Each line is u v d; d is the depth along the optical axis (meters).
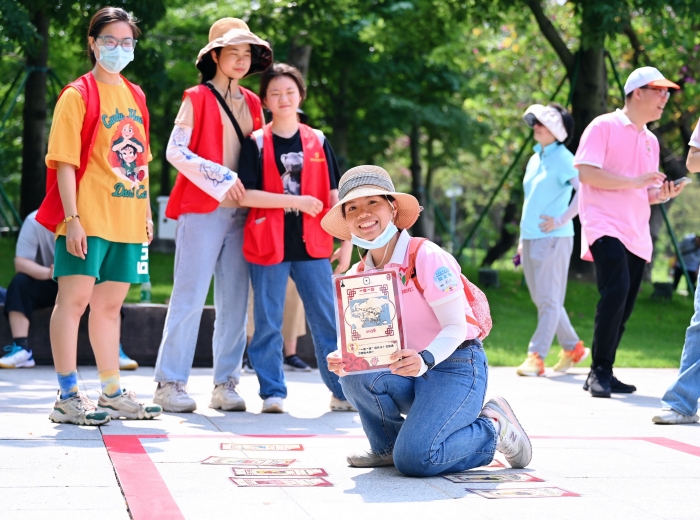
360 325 5.55
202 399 9.57
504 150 40.28
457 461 5.90
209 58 8.91
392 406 6.03
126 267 7.66
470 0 25.84
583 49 22.69
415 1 28.56
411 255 5.88
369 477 5.78
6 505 4.78
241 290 8.91
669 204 32.38
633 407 9.58
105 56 7.40
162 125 36.09
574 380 12.19
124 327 12.73
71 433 6.99
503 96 38.25
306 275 8.83
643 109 10.73
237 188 8.45
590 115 23.67
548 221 12.27
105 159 7.44
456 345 5.69
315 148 8.93
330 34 26.06
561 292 12.67
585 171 10.60
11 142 38.84
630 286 10.96
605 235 10.55
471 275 24.08
